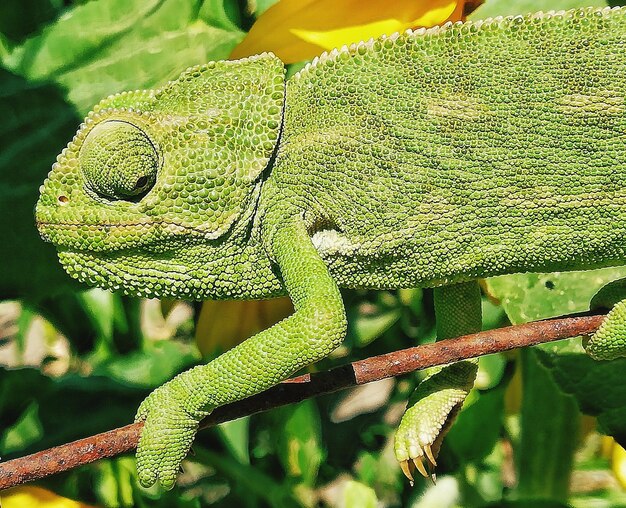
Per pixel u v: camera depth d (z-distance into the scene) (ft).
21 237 1.00
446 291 0.91
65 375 1.07
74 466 0.79
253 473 1.07
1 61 1.02
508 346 0.82
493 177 0.85
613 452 1.06
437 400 0.90
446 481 1.07
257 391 0.82
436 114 0.85
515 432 1.07
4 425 1.05
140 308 1.09
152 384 1.07
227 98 0.85
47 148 1.01
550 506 1.04
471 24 0.84
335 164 0.85
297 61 0.97
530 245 0.86
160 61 1.03
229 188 0.85
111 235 0.85
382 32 0.96
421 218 0.85
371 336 1.10
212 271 0.86
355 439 1.15
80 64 1.02
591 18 0.84
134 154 0.84
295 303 0.83
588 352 0.86
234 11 1.03
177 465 0.82
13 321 1.19
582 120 0.84
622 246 0.86
